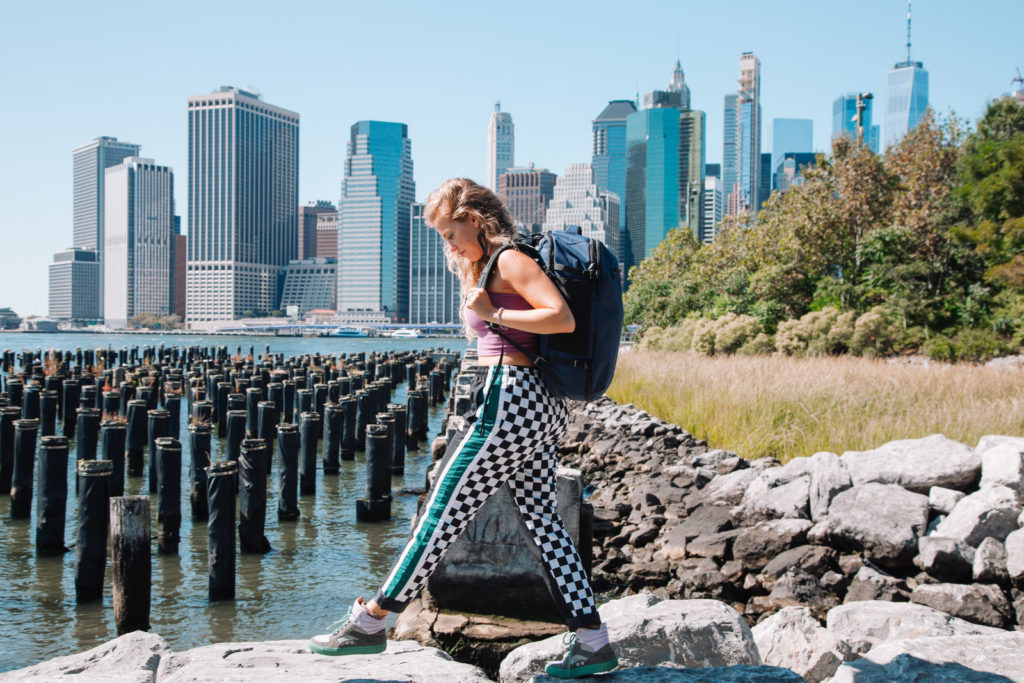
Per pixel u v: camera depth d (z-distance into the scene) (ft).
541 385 9.21
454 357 195.83
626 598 15.34
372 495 39.45
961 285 98.53
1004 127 124.67
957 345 81.66
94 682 9.32
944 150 130.72
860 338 85.15
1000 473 21.63
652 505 30.04
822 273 117.60
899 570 20.70
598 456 41.65
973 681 9.56
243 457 33.17
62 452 33.86
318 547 34.37
